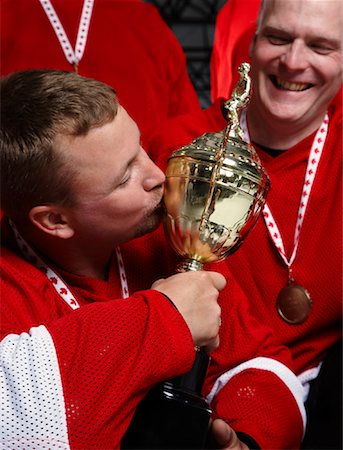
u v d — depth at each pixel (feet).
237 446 3.85
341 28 5.08
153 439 3.63
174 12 22.39
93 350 3.38
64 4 6.33
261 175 3.76
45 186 3.61
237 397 4.13
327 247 5.29
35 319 3.76
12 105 3.60
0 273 3.84
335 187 5.34
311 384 5.26
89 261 3.98
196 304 3.59
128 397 3.40
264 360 4.29
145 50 6.56
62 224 3.76
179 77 6.81
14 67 6.20
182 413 3.62
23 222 3.85
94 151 3.55
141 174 3.69
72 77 3.64
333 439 4.79
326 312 5.32
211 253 3.81
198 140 3.82
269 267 5.31
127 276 4.20
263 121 5.42
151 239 4.30
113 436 3.42
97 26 6.38
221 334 4.30
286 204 5.34
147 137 6.10
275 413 4.15
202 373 3.75
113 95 3.65
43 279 3.88
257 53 5.25
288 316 5.26
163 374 3.45
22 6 6.25
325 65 5.12
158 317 3.49
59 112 3.53
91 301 4.00
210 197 3.67
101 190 3.62
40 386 3.30
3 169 3.63
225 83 6.70
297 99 5.22
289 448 4.25
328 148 5.41
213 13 22.52
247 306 4.50
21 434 3.27
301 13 5.05
